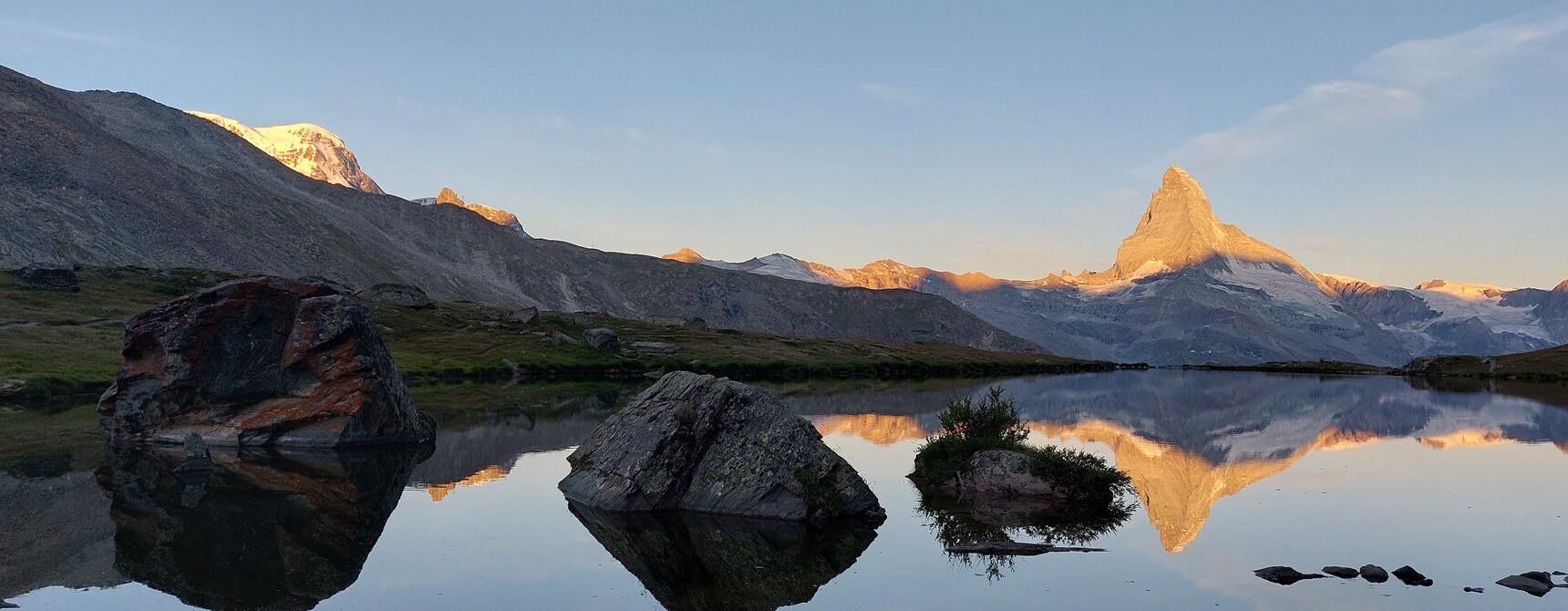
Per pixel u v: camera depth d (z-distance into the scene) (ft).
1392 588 65.36
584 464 104.32
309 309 145.59
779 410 99.30
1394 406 254.06
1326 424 197.36
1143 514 93.81
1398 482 114.73
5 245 562.66
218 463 120.37
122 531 79.97
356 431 140.87
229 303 145.28
